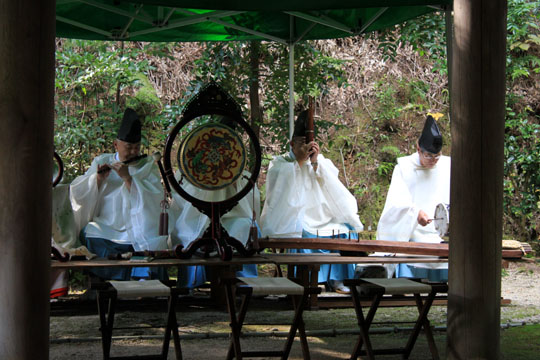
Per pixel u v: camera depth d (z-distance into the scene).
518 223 10.85
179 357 4.36
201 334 5.38
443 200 7.23
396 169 7.28
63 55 9.60
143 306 6.66
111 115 10.02
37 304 3.63
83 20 8.17
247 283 4.32
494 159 4.30
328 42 12.34
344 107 12.16
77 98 10.31
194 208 6.62
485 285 4.31
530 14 11.08
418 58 12.38
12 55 3.54
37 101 3.58
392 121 12.02
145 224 6.48
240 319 4.35
